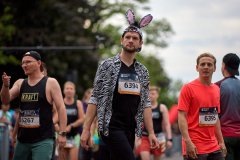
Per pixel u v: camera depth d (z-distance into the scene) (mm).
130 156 8766
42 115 9656
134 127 9328
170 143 17016
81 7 49250
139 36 9406
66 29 43500
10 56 32031
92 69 48750
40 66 10906
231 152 11664
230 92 11664
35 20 40094
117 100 9062
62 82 44594
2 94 9695
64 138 9953
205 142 10227
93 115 9117
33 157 9547
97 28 57844
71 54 44062
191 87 10391
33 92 9734
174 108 31766
